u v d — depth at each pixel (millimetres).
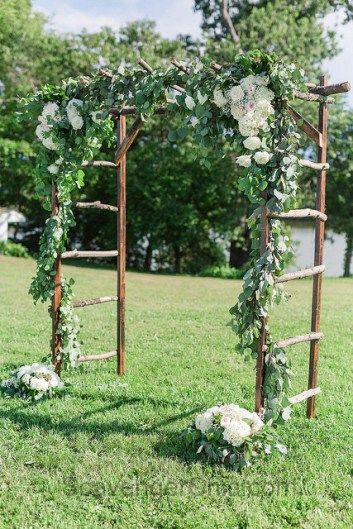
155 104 5383
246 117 4422
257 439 4453
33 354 7777
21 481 4148
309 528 3568
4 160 29672
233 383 6629
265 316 4660
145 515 3727
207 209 29484
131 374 6895
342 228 29062
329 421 5453
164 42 25016
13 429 5145
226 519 3646
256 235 4719
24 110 6121
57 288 6297
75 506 3818
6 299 12805
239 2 25625
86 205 6359
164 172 28375
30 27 27828
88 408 5672
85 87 5762
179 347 8414
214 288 18266
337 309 13094
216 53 22672
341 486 4113
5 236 29953
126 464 4379
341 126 25734
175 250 29766
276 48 22453
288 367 4785
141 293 15703
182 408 5738
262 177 4516
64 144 5945
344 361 7871
